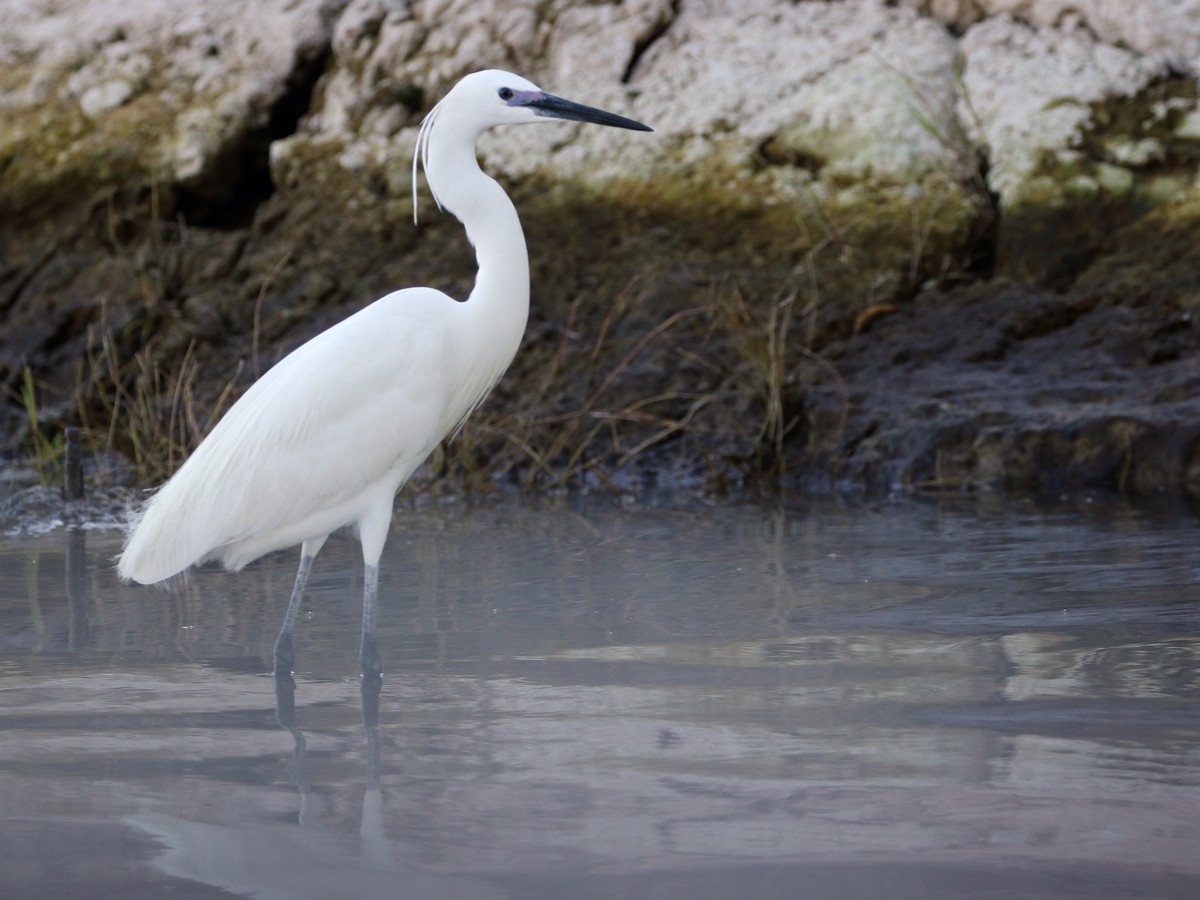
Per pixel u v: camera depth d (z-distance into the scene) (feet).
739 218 56.03
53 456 48.01
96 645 23.80
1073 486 41.52
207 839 14.62
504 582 28.99
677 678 20.90
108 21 71.77
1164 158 53.57
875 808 15.11
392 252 59.67
